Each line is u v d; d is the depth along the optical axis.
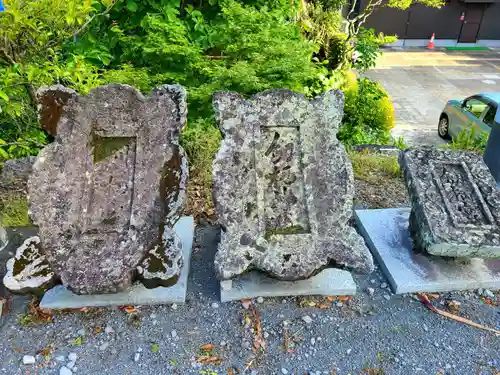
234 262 2.22
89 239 2.23
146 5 4.73
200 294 2.51
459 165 2.74
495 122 3.62
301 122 2.44
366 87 6.87
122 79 3.90
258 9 5.05
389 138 6.37
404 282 2.56
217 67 4.00
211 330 2.29
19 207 3.19
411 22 13.95
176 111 2.35
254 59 4.12
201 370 2.10
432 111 9.09
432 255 2.63
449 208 2.53
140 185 2.29
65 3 2.77
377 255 2.80
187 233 2.88
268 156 2.42
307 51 4.52
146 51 4.14
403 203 3.48
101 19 4.61
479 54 13.66
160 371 2.09
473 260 2.73
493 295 2.58
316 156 2.43
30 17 2.80
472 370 2.13
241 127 2.39
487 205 2.57
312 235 2.31
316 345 2.24
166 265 2.18
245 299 2.47
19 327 2.30
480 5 13.84
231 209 2.31
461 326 2.37
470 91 10.30
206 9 5.05
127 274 2.13
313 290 2.49
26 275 2.18
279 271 2.19
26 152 3.52
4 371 2.08
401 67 12.07
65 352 2.17
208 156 3.65
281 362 2.15
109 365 2.11
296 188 2.40
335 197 2.38
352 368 2.13
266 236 2.30
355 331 2.32
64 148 2.32
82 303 2.38
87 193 2.30
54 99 2.34
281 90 2.44
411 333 2.32
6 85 2.78
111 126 2.35
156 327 2.30
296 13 5.95
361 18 8.11
